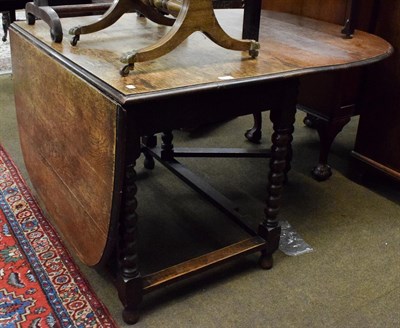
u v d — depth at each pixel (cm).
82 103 117
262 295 142
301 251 162
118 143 105
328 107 195
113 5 142
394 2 173
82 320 129
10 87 307
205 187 179
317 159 230
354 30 169
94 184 118
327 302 140
